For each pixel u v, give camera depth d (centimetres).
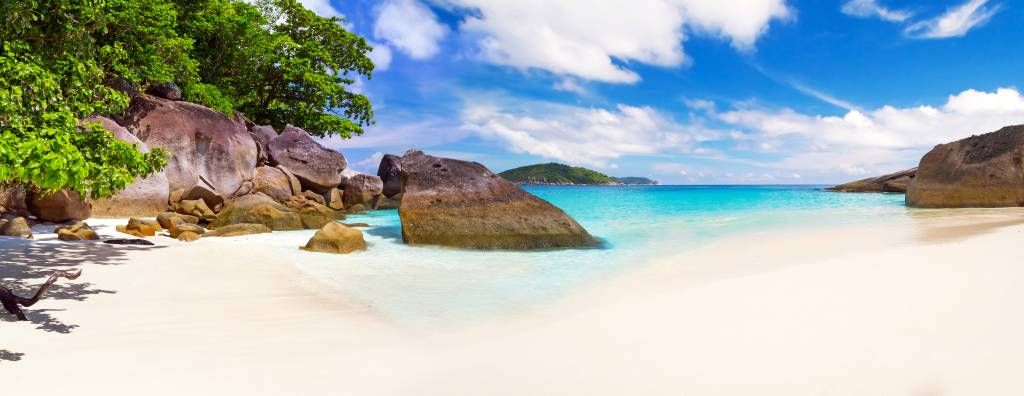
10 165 457
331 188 2698
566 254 1120
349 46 3706
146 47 2050
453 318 573
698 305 586
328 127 3609
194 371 384
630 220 1903
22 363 387
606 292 711
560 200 3431
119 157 676
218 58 3109
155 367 389
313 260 991
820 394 338
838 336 450
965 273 695
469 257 1073
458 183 1391
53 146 484
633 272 879
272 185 2384
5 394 330
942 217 1880
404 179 1430
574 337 480
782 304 572
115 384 354
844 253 989
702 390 350
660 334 480
